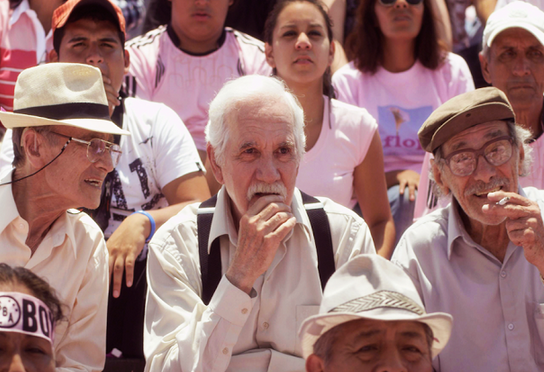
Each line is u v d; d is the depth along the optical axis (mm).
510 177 3025
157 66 5094
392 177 4895
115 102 3898
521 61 4535
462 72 5262
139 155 3951
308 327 2150
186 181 3920
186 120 5070
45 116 2887
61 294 2943
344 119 4402
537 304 2998
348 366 2094
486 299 3039
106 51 4059
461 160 3027
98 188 2971
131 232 3518
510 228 2771
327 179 4297
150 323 2930
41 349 1995
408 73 5195
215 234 2928
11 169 3049
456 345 3043
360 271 2213
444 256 3131
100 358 3074
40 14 5367
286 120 2820
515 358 2975
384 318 2029
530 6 4625
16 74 5219
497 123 3037
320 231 2975
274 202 2732
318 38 4418
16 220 2875
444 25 5391
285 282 2902
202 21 5039
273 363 2779
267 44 4637
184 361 2703
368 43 5230
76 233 3066
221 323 2670
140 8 5914
